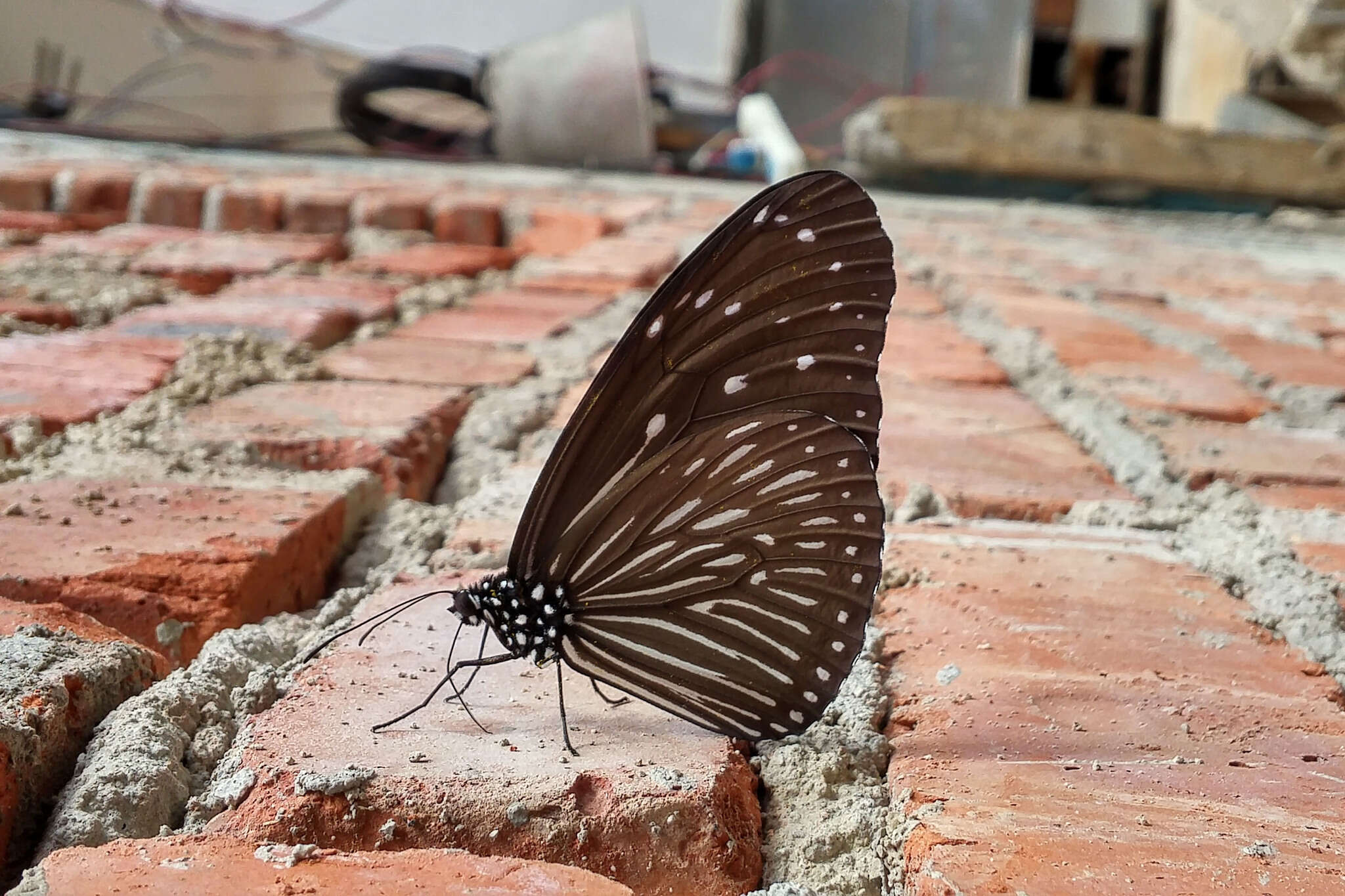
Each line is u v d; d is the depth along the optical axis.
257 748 0.23
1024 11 1.67
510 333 0.46
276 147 1.23
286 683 0.24
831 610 0.23
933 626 0.26
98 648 0.24
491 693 0.24
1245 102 1.35
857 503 0.23
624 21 1.31
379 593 0.27
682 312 0.23
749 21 1.76
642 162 1.35
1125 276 0.67
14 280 0.49
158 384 0.36
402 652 0.25
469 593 0.24
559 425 0.35
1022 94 1.70
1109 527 0.31
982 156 1.18
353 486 0.30
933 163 1.19
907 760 0.23
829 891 0.22
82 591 0.26
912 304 0.57
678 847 0.22
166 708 0.23
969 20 1.69
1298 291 0.63
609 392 0.23
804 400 0.23
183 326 0.43
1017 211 1.07
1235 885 0.21
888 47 1.73
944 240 0.80
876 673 0.25
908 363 0.44
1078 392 0.40
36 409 0.33
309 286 0.52
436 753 0.23
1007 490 0.32
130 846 0.21
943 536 0.30
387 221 0.71
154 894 0.20
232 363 0.38
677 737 0.23
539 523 0.23
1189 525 0.31
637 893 0.22
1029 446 0.35
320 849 0.21
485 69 1.38
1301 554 0.29
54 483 0.30
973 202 1.16
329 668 0.25
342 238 0.68
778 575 0.23
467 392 0.37
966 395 0.40
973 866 0.21
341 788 0.22
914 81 1.73
